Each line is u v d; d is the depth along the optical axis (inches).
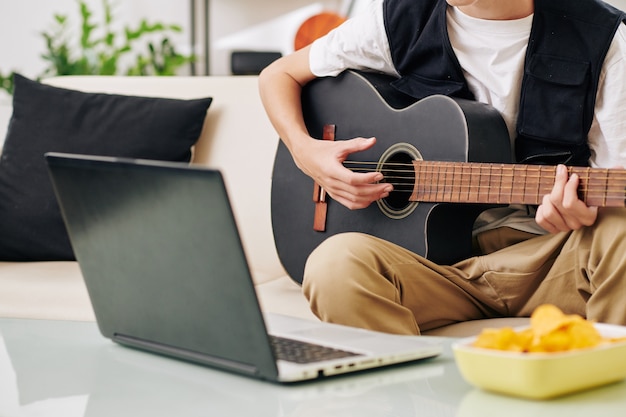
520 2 71.6
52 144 93.3
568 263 65.6
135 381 40.9
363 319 63.1
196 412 36.0
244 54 173.2
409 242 72.5
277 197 83.5
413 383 39.6
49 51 193.0
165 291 42.9
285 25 240.8
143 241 42.4
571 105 69.4
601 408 35.1
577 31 70.1
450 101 72.2
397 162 75.7
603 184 59.9
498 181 67.1
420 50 77.0
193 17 231.5
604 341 38.2
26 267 86.5
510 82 72.3
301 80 84.3
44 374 42.5
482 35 73.5
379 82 80.0
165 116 93.0
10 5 203.0
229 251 38.3
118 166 41.4
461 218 72.1
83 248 46.5
